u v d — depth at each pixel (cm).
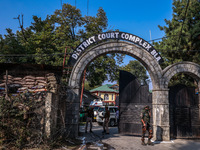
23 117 700
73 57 1019
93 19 2358
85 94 2605
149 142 856
